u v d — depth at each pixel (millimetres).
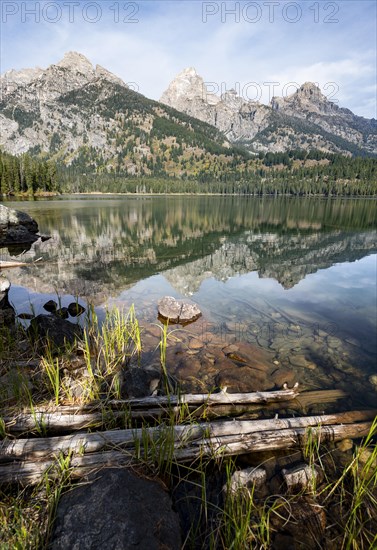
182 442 3932
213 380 5637
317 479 3578
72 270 13773
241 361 6277
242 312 9055
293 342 7156
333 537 3039
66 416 4359
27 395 4758
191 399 4883
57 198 89250
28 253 17531
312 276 13016
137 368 5445
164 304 8828
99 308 9242
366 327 8008
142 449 3816
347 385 5496
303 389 5363
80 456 3625
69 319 8383
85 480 3330
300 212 50781
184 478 3580
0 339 6238
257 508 3227
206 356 6461
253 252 18109
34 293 10531
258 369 5980
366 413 4707
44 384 5098
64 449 3707
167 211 51250
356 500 3191
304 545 2959
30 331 6965
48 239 22578
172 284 11906
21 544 2621
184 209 56594
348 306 9539
